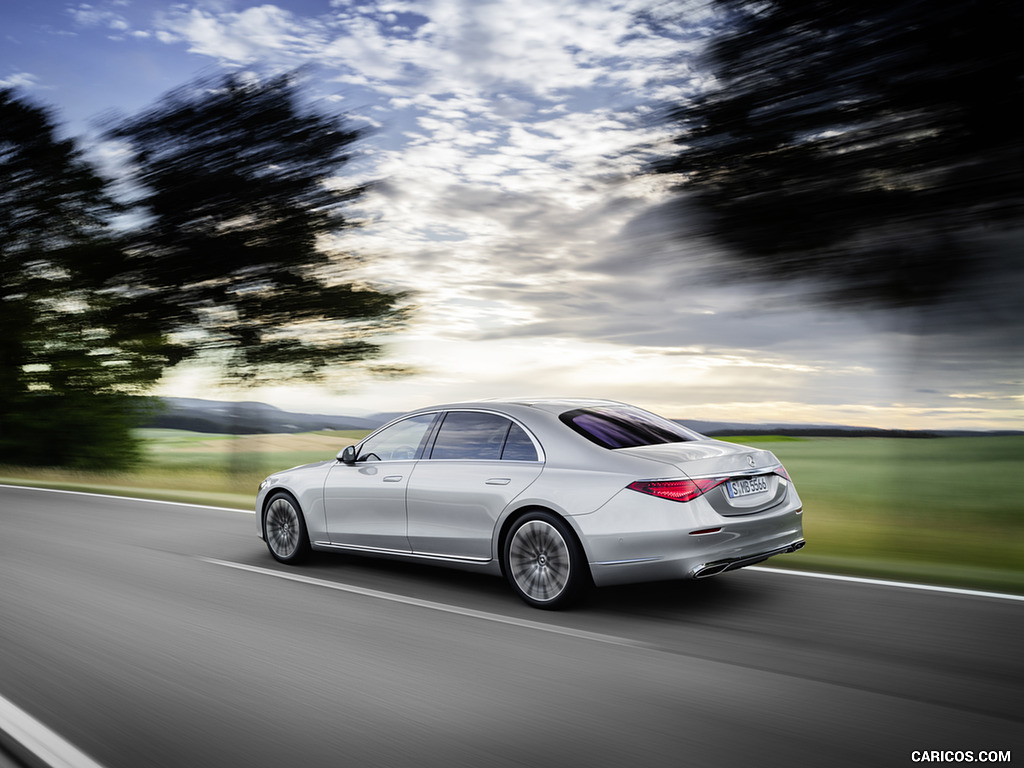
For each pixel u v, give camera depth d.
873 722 3.44
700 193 11.06
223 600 5.85
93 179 26.98
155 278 25.66
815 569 6.93
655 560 5.05
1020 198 9.05
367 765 3.07
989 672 4.07
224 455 37.88
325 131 24.59
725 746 3.21
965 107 9.28
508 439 5.96
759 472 5.48
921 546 8.70
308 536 7.12
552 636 4.84
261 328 24.73
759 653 4.45
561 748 3.21
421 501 6.18
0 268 27.72
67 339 28.25
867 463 29.47
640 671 4.16
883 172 9.74
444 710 3.64
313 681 4.05
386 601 5.79
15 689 3.97
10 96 27.19
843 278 10.12
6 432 28.92
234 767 3.07
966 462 26.33
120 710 3.67
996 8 9.00
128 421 29.30
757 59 10.57
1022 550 8.46
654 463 5.23
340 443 39.97
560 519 5.41
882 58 9.62
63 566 7.25
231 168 24.72
